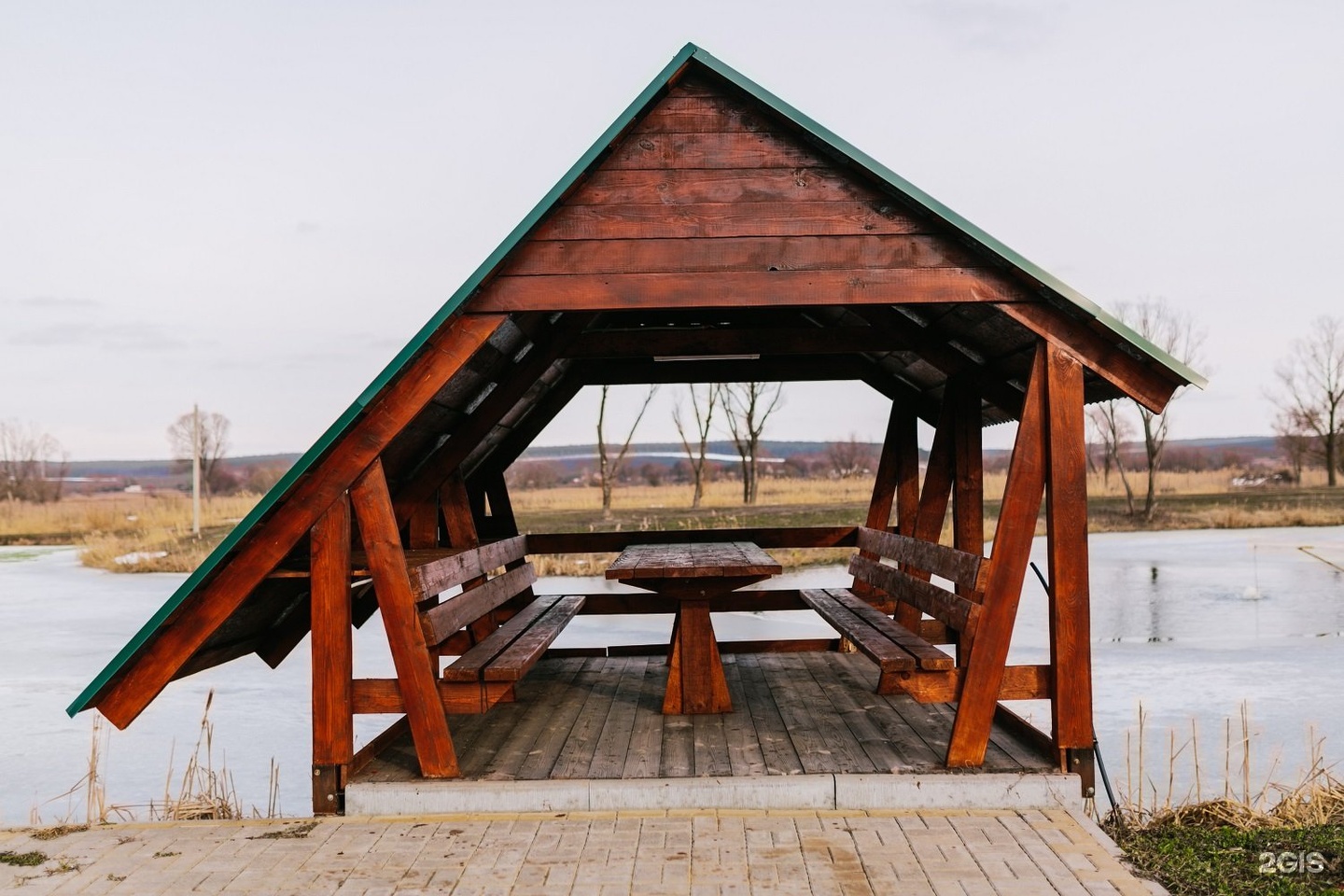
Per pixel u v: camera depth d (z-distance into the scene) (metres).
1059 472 5.50
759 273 5.47
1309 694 9.68
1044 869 4.55
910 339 7.30
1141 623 13.85
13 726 9.80
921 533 7.62
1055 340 5.49
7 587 21.58
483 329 5.47
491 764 5.84
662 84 5.39
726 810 5.39
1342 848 5.03
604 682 8.21
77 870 4.77
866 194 5.50
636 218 5.49
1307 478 44.91
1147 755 7.81
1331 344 42.56
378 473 5.56
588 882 4.48
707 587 7.03
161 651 5.53
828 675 8.27
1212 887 4.52
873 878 4.46
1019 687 5.64
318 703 5.55
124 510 44.75
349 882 4.54
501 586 7.27
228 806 6.16
